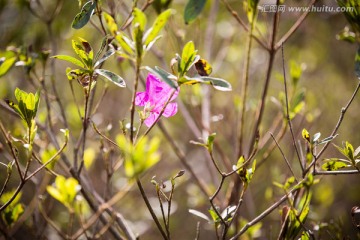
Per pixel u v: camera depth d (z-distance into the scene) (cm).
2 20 109
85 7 72
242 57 128
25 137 73
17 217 79
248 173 71
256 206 126
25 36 106
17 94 70
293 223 73
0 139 96
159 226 70
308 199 74
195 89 97
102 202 83
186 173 130
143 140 63
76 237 81
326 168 72
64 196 76
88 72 69
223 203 91
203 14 119
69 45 121
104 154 84
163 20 65
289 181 74
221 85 67
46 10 110
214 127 104
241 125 86
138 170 62
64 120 85
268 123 127
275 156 123
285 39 84
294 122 119
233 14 83
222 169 126
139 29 64
